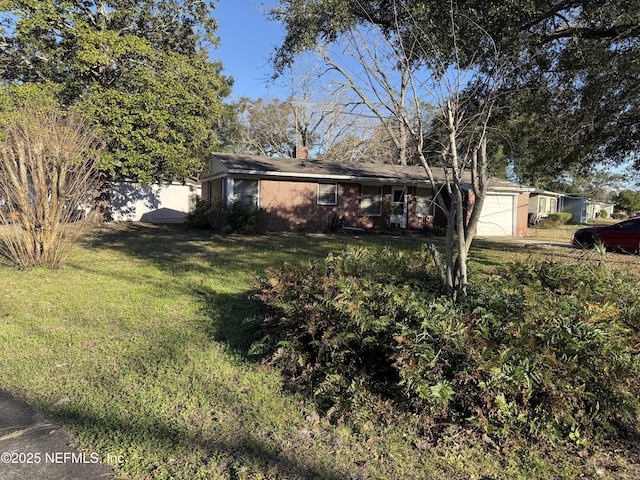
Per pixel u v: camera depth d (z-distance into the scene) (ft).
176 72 61.41
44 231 27.45
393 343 10.23
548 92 27.96
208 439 9.35
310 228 63.46
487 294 11.89
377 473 8.36
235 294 22.12
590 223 124.57
